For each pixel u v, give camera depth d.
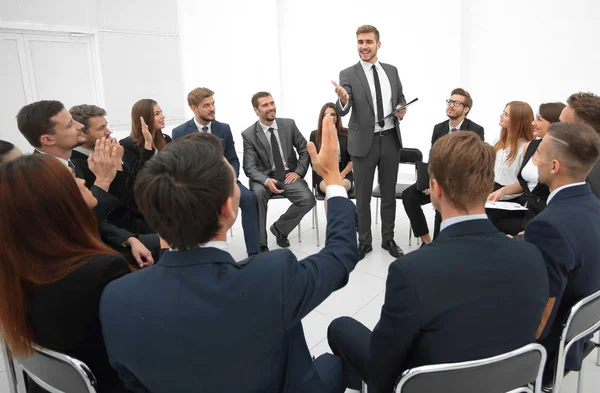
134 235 2.35
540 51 4.51
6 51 5.83
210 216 0.81
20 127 2.00
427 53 5.21
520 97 4.74
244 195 3.22
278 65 6.56
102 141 1.74
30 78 6.08
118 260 1.06
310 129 6.54
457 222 1.05
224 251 0.86
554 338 1.38
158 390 0.84
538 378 1.13
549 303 1.27
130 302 0.81
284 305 0.82
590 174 1.77
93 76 6.73
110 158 1.76
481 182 1.01
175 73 7.73
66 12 6.23
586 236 1.26
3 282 0.98
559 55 4.40
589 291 1.32
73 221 1.04
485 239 1.02
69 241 1.04
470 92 5.08
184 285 0.80
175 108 7.83
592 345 1.62
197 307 0.78
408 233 3.88
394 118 3.24
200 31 7.44
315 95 6.35
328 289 0.92
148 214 0.81
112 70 6.85
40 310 1.00
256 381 0.85
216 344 0.79
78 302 0.99
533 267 1.03
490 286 0.98
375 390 1.19
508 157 2.88
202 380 0.81
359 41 3.14
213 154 0.82
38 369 1.12
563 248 1.22
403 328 1.00
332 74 6.08
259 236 3.47
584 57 4.26
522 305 1.01
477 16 4.84
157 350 0.79
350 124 3.28
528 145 2.60
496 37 4.77
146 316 0.79
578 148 1.31
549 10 4.38
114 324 0.81
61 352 1.04
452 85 5.11
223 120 7.61
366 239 3.37
